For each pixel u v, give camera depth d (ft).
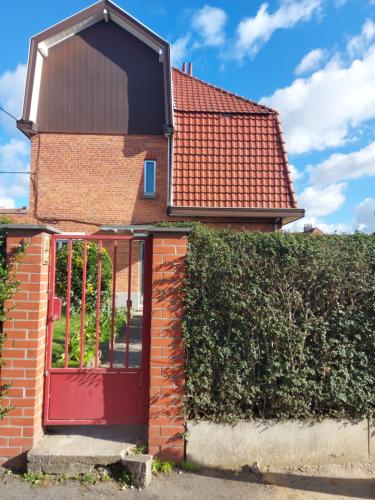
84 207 36.88
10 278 9.93
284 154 33.17
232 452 10.32
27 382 9.89
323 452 10.50
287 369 10.35
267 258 10.50
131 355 17.99
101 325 22.21
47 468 9.45
